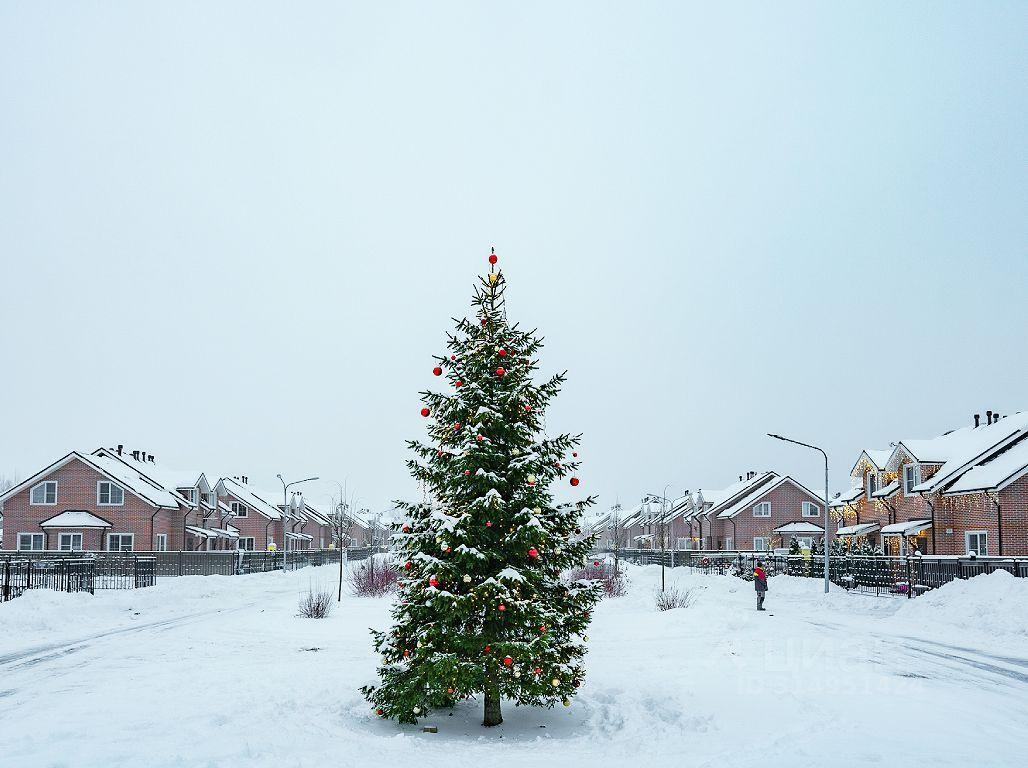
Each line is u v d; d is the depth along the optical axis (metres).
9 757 8.23
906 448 45.06
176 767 7.88
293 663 16.06
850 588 37.41
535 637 10.27
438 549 10.53
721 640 19.48
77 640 20.17
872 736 9.27
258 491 86.00
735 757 8.51
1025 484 37.34
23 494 53.03
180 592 33.66
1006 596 23.67
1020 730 9.90
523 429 10.66
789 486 73.06
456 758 8.76
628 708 11.18
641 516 106.94
